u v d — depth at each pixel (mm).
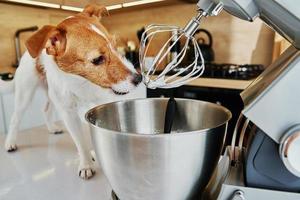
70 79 618
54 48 599
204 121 430
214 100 1342
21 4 1589
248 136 350
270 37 1622
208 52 1649
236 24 1706
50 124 938
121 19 2145
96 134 321
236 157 371
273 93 266
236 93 1281
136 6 1856
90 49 599
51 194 491
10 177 570
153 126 476
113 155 309
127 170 309
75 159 675
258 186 313
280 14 272
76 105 652
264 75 344
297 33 281
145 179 307
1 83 915
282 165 298
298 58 261
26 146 787
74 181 545
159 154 287
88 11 662
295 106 263
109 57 630
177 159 292
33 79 792
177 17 1891
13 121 838
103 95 649
